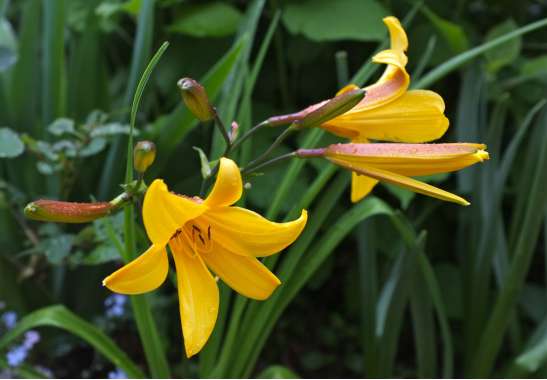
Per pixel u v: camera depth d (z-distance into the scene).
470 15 1.03
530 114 0.76
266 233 0.57
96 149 0.77
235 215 0.57
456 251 0.95
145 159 0.59
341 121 0.63
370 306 0.77
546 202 0.73
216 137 0.75
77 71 0.84
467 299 0.82
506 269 0.80
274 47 0.92
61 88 0.83
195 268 0.59
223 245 0.59
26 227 0.80
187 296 0.58
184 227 0.59
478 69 0.82
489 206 0.79
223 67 0.75
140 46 0.78
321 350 0.91
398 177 0.60
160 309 0.85
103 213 0.60
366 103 0.63
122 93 0.94
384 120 0.63
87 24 0.83
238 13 0.85
